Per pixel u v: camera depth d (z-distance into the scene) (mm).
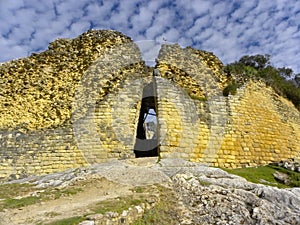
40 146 14180
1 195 9898
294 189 9195
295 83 26656
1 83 16375
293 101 21031
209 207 8031
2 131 14570
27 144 14195
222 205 8039
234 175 11219
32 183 11859
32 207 7863
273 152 16109
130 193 9000
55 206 7793
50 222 6105
